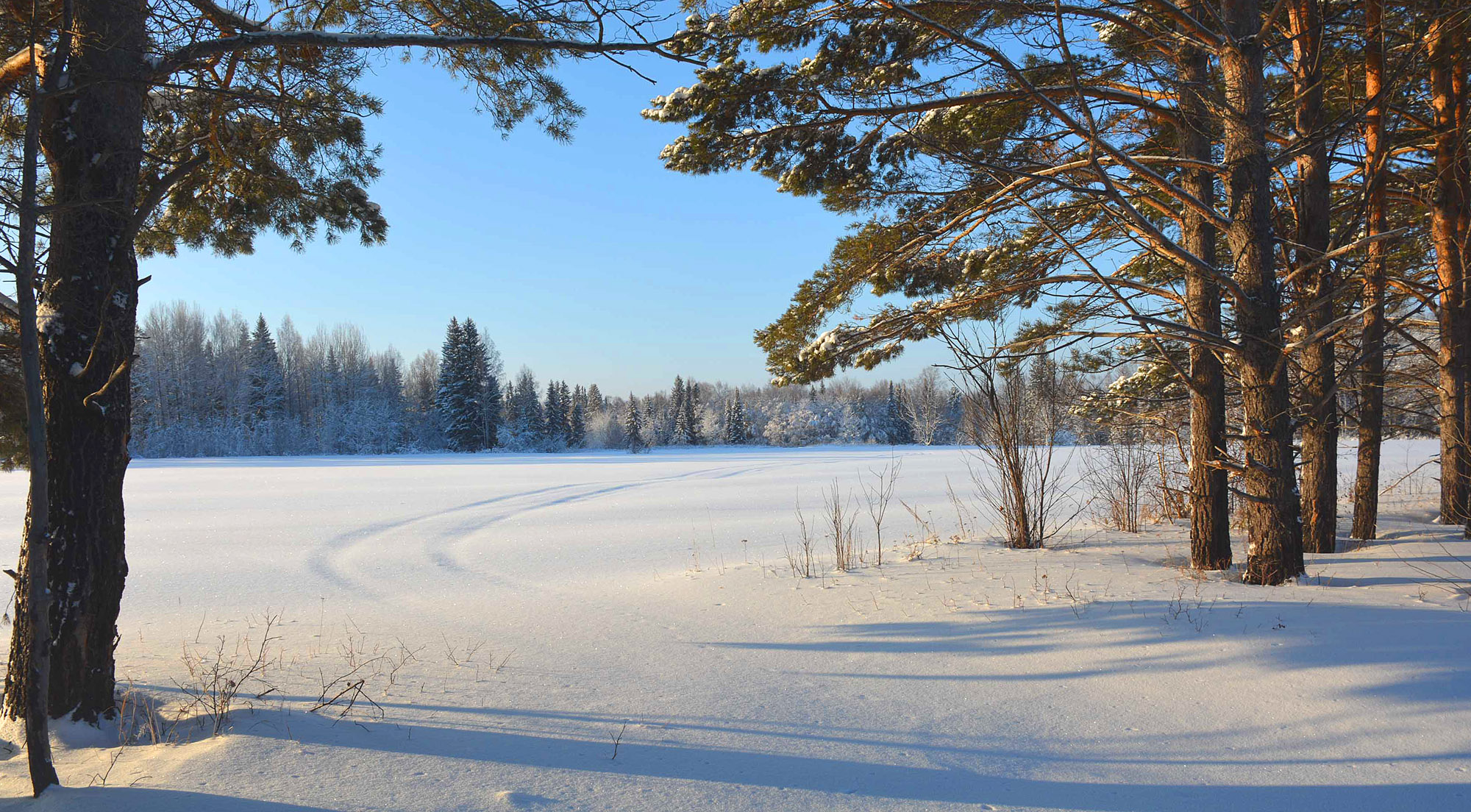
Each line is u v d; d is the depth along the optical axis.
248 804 2.78
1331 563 7.20
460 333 69.12
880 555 8.63
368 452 65.38
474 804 2.81
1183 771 3.18
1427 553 7.60
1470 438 9.45
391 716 3.85
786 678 4.45
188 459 54.28
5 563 11.98
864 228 8.93
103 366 3.92
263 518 17.47
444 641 5.72
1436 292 7.06
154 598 8.55
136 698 4.22
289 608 7.86
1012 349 8.93
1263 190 6.35
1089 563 7.54
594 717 3.83
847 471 33.41
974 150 7.85
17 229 3.56
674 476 32.72
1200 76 7.30
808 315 9.26
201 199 6.80
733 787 3.01
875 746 3.45
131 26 4.01
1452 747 3.27
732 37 6.93
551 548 12.46
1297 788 3.02
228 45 3.85
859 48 7.07
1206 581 6.36
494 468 40.69
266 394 68.50
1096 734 3.54
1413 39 7.74
